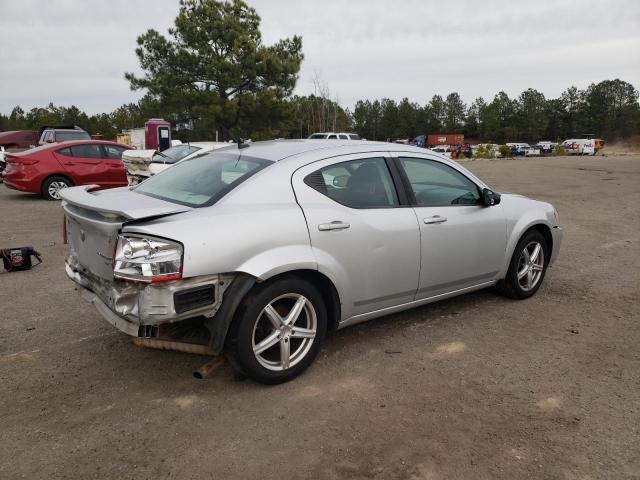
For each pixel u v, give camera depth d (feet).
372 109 401.70
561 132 409.28
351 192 12.87
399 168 13.98
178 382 11.84
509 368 12.55
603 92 393.29
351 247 12.36
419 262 13.85
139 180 37.78
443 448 9.43
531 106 398.62
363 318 13.29
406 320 15.61
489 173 75.41
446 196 14.92
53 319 15.61
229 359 11.16
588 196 46.88
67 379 11.95
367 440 9.66
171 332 11.11
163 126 90.58
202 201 11.36
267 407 10.78
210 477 8.64
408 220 13.55
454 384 11.76
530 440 9.67
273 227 11.09
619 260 23.27
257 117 116.98
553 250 18.12
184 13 111.14
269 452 9.30
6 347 13.64
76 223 11.82
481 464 8.99
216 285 10.43
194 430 9.95
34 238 27.07
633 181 61.16
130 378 12.01
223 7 113.09
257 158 12.67
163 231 9.93
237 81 110.52
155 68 112.47
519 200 17.35
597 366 12.67
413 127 401.08
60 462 9.01
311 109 144.97
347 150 13.29
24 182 40.01
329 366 12.62
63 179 41.24
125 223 10.23
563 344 13.94
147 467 8.88
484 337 14.39
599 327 15.15
